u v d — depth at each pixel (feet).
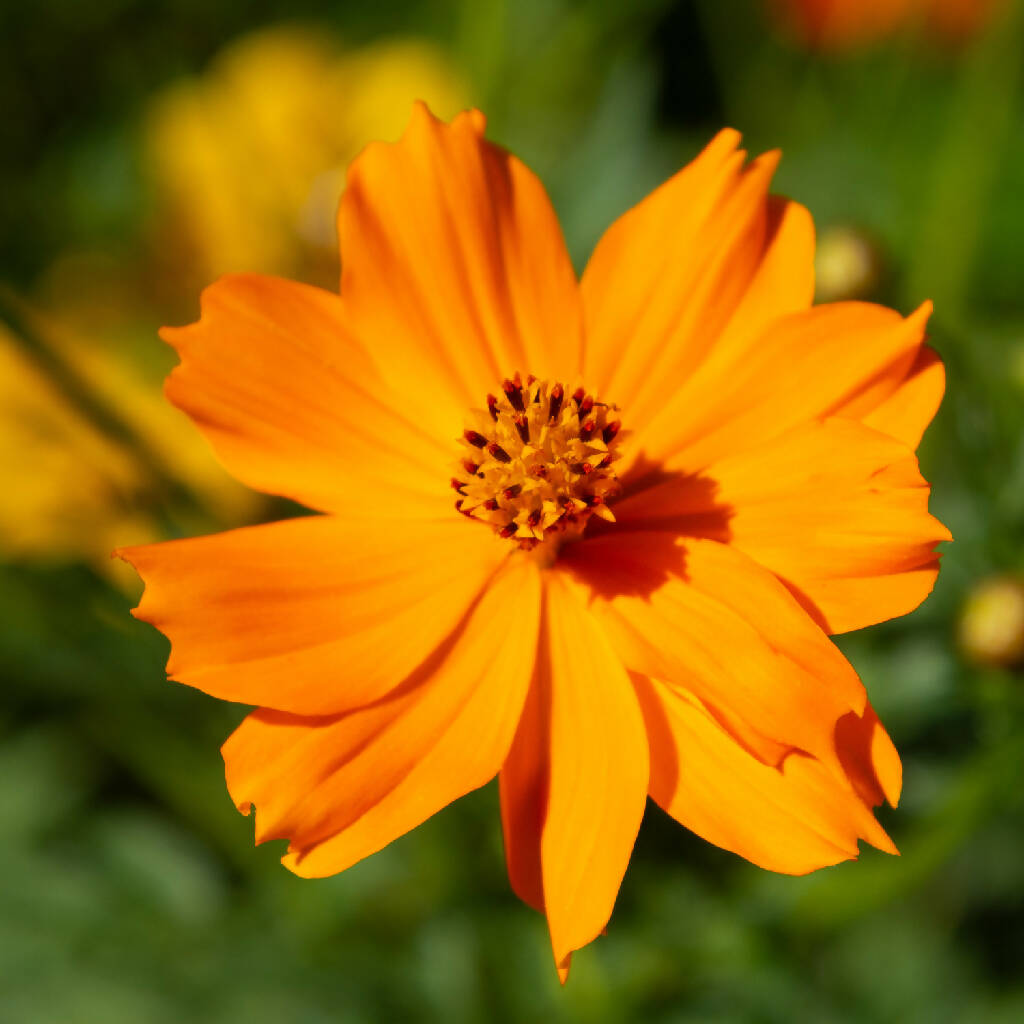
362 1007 1.07
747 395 0.96
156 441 1.17
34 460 1.13
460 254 0.97
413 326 0.97
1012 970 1.14
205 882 1.11
